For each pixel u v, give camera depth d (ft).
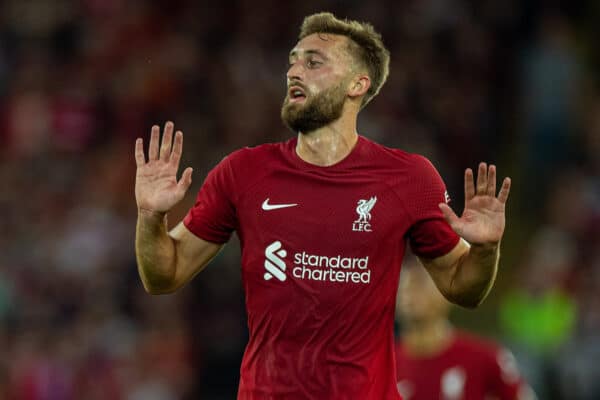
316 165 56.49
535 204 185.37
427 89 186.39
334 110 56.54
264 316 54.90
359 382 54.08
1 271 154.61
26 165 172.65
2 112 179.22
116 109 180.65
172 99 182.19
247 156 57.21
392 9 192.03
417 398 90.63
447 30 193.77
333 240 54.85
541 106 187.01
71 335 145.79
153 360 144.77
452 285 57.47
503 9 198.70
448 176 177.88
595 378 140.05
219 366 147.95
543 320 141.59
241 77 184.24
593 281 150.41
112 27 190.70
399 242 55.93
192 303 150.61
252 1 192.85
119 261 159.94
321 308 54.24
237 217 56.59
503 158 191.72
